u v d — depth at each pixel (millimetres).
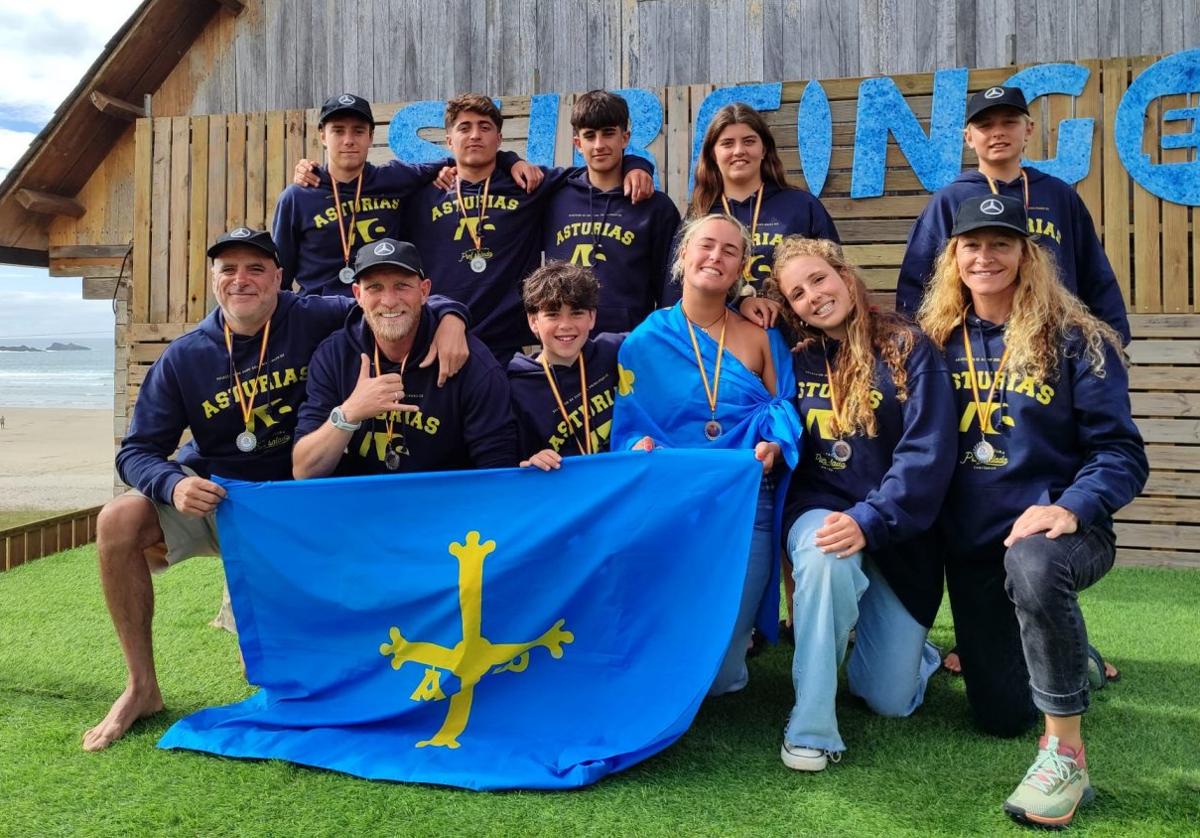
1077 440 2791
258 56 7840
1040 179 3797
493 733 2848
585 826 2361
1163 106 5602
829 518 2768
